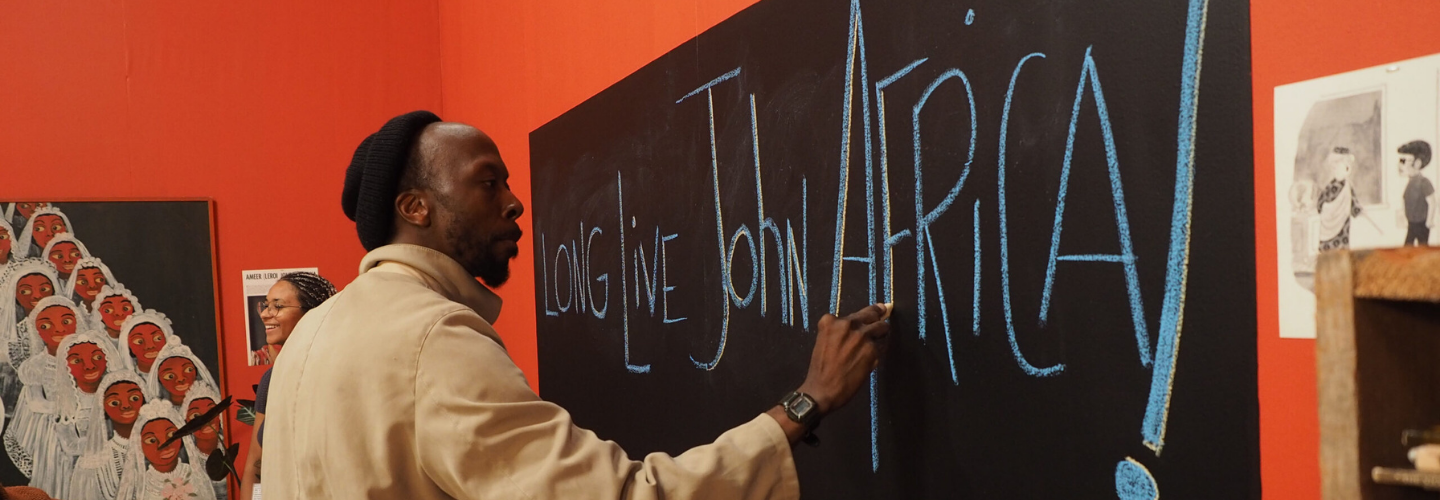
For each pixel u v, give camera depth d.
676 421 2.04
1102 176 0.98
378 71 4.00
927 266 1.26
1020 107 1.09
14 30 3.39
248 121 3.74
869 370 1.21
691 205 1.94
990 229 1.14
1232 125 0.85
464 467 0.99
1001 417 1.14
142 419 3.53
